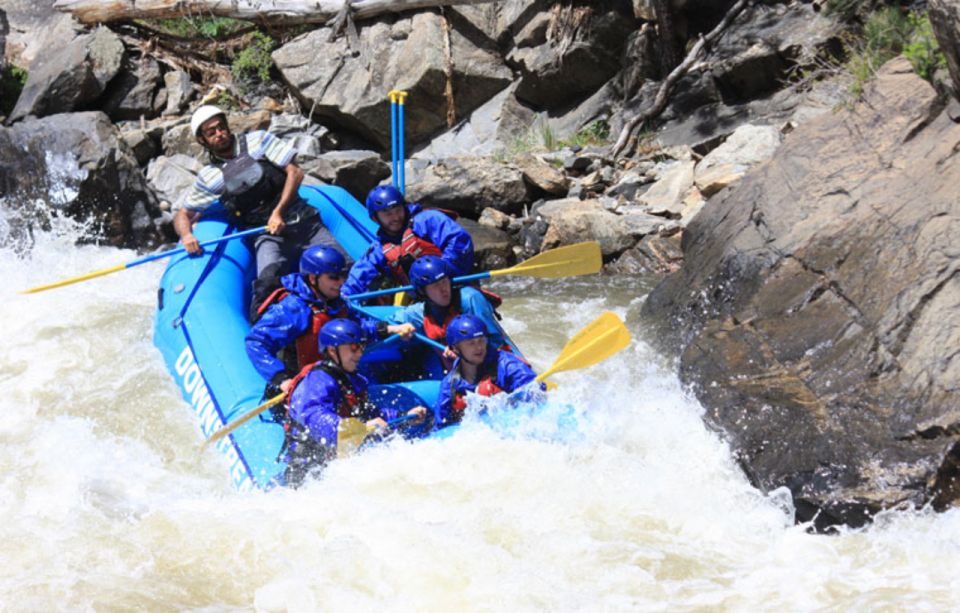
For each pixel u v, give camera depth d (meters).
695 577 7.68
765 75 18.09
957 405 8.79
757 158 16.53
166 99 21.20
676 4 19.28
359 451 9.09
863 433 8.92
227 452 9.91
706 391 10.21
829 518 8.41
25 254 17.33
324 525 8.34
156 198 19.00
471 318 9.32
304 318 10.02
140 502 9.20
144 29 22.14
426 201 18.22
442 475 8.87
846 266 11.02
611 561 7.85
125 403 11.42
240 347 11.07
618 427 9.66
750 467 9.03
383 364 10.78
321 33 21.20
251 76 21.77
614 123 19.25
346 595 7.50
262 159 12.70
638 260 16.00
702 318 12.20
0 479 9.85
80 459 10.23
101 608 7.45
